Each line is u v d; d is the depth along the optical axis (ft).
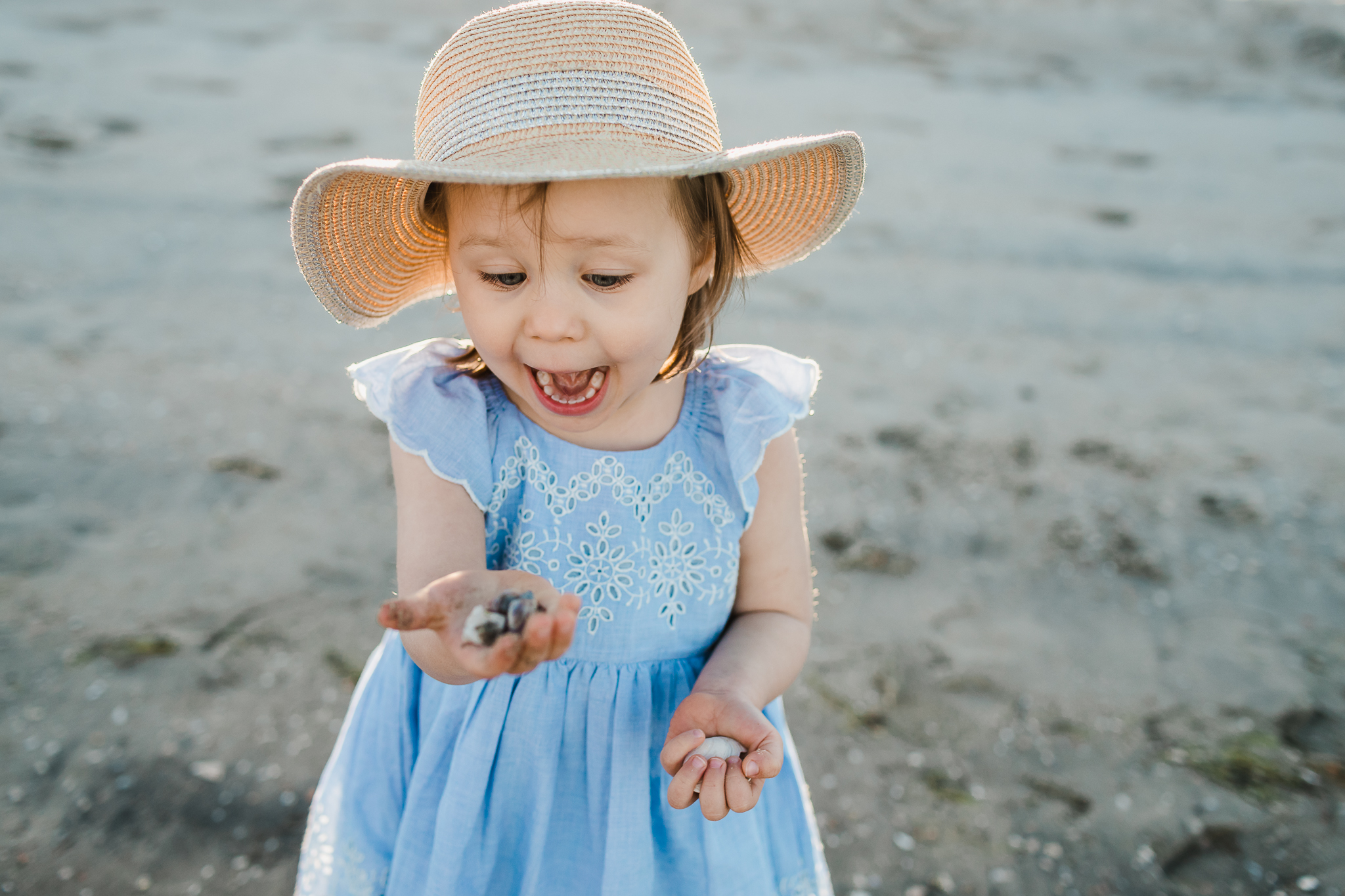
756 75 31.58
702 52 34.12
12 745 6.57
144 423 10.89
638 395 3.72
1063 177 24.18
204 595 8.25
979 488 11.03
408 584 3.51
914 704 7.71
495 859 3.74
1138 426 12.85
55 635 7.63
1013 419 12.82
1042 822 6.65
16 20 28.96
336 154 20.59
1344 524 10.69
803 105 28.30
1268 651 8.55
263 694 7.25
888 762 7.11
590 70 3.18
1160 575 9.61
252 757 6.67
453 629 2.75
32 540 8.73
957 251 19.12
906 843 6.44
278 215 17.51
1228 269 19.17
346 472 10.37
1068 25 42.52
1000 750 7.28
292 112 23.31
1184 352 15.48
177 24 31.12
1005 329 15.85
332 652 7.75
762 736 3.27
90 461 10.06
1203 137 29.09
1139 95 34.32
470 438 3.59
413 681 4.04
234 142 20.90
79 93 22.86
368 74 27.50
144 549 8.79
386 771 4.02
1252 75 37.91
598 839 3.70
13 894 5.57
